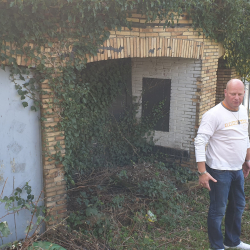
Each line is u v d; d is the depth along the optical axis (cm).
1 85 382
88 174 634
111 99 679
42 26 390
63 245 405
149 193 529
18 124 404
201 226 461
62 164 446
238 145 349
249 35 684
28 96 406
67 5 394
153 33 538
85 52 443
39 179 436
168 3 507
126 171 630
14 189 411
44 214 438
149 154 724
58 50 415
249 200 536
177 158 687
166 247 412
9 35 366
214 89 686
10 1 352
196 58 612
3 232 315
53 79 416
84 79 619
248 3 630
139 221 457
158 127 710
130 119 723
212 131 350
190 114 658
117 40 488
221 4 607
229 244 390
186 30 581
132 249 407
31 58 393
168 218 466
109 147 691
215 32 633
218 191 357
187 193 576
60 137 441
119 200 498
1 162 395
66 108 437
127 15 491
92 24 439
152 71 692
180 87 661
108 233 435
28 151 419
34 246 354
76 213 479
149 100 710
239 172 363
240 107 358
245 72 784
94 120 651
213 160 357
